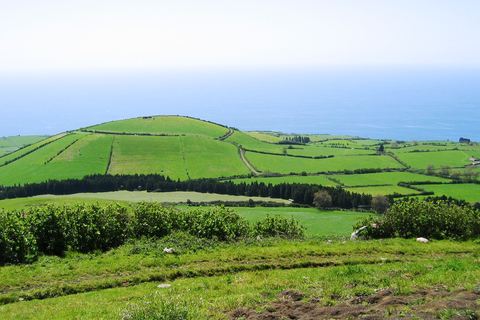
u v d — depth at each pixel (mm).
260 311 11422
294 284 14500
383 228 27297
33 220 21094
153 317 11203
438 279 13812
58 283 16156
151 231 23812
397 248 21703
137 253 20344
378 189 108625
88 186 120250
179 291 14578
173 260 18875
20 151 160875
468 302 10742
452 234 26188
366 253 20891
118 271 17641
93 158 150500
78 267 18016
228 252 20297
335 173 132750
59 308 13477
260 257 19562
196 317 11289
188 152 164000
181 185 121562
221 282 15977
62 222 21375
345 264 19078
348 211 88312
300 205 95562
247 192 110812
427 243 23938
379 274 15234
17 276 16719
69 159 147500
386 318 10148
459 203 90250
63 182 118375
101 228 22031
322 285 13898
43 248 20766
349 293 12578
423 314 10188
